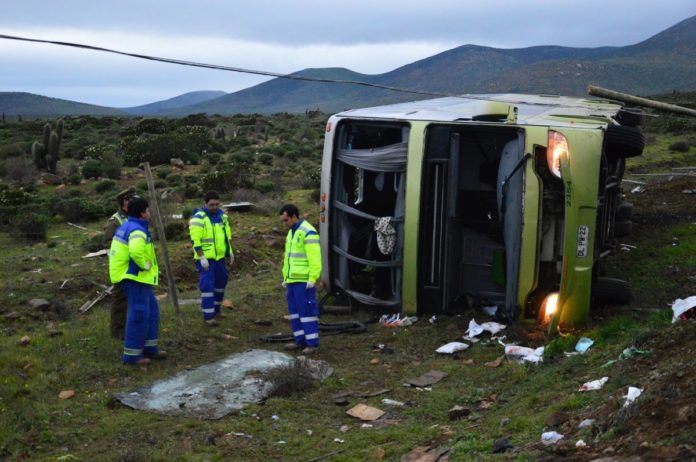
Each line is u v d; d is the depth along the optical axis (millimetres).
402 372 7371
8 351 7824
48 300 10727
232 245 14781
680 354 5359
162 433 5867
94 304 10734
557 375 6379
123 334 8484
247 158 34438
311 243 8133
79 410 6359
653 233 13688
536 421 5164
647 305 8883
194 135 38219
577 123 8977
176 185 25500
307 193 22734
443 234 9047
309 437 5766
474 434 5234
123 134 51188
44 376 7094
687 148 32062
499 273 9133
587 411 4973
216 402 6555
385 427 5871
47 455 5496
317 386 6969
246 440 5703
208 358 8023
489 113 9227
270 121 68938
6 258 13922
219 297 9562
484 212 9414
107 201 20531
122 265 7496
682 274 10352
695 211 15547
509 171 8586
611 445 4094
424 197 8945
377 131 10336
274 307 10422
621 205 12367
